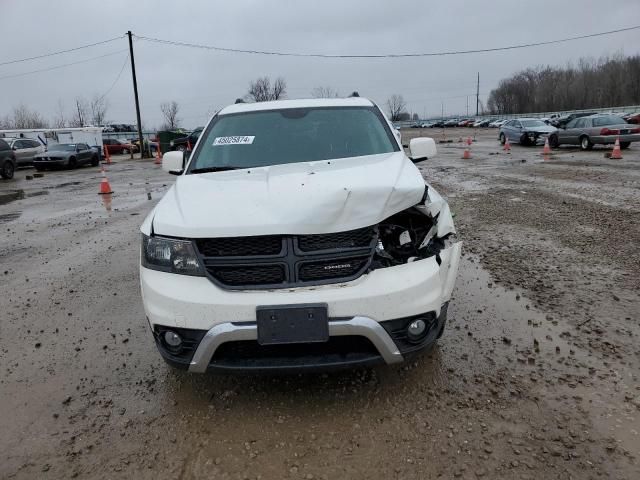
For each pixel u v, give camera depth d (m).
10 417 2.98
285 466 2.47
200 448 2.62
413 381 3.15
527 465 2.39
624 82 87.62
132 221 9.25
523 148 24.50
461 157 20.72
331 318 2.63
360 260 2.75
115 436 2.76
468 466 2.41
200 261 2.74
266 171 3.54
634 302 4.22
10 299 5.12
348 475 2.39
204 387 3.20
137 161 32.50
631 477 2.29
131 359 3.65
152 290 2.80
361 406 2.92
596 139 19.97
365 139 4.07
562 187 10.77
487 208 8.71
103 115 75.88
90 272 5.93
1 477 2.47
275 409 2.93
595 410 2.78
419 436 2.64
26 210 11.48
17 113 79.44
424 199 3.08
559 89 100.44
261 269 2.71
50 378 3.43
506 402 2.89
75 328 4.28
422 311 2.76
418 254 2.94
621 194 9.48
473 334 3.75
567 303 4.27
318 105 4.47
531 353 3.44
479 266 5.39
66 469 2.52
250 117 4.37
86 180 19.00
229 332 2.62
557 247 5.99
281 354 2.75
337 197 2.79
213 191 3.16
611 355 3.37
